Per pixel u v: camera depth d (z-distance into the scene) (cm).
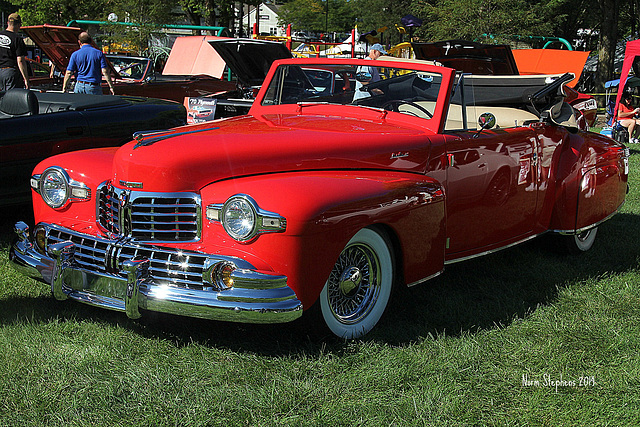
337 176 321
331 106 421
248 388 279
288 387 279
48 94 574
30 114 493
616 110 1345
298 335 323
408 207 335
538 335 351
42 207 361
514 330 356
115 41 1817
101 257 319
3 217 527
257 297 282
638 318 379
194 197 302
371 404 270
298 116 408
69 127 496
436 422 260
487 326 361
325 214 292
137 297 296
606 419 269
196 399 268
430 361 311
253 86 895
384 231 335
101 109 530
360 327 335
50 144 484
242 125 369
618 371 311
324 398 274
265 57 888
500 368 310
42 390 270
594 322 370
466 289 424
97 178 342
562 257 512
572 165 473
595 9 3114
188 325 342
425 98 384
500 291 420
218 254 291
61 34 1124
